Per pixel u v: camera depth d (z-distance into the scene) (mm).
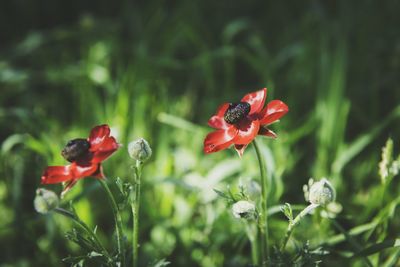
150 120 942
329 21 1078
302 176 895
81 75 978
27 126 938
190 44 1164
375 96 958
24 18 1252
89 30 1101
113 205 627
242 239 796
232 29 1046
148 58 1011
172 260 807
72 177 597
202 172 875
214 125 644
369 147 931
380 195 733
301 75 996
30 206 890
